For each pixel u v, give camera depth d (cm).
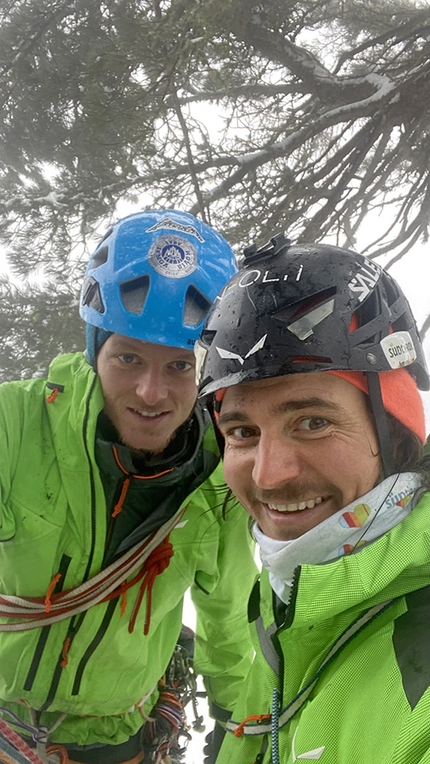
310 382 50
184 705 104
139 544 85
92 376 84
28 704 89
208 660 104
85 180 276
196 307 84
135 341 81
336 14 317
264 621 61
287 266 54
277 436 50
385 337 52
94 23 262
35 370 275
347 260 54
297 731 47
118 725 94
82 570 84
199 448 85
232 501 89
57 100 271
